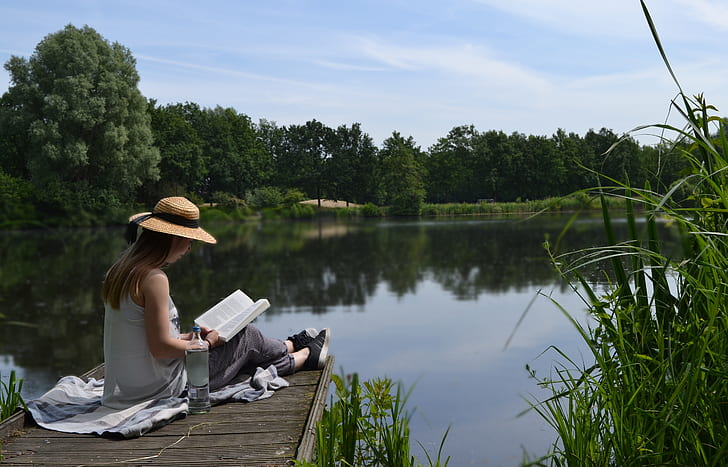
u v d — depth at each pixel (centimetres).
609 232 209
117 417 264
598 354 197
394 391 486
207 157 6194
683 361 182
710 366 178
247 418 274
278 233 3253
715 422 171
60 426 262
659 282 200
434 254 1847
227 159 6762
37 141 3653
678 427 170
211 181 6738
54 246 2420
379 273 1402
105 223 3731
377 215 6500
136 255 277
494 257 1694
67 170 3772
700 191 196
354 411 276
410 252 1941
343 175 7700
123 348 275
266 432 255
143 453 235
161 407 274
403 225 4047
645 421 184
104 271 1558
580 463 197
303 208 6300
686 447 177
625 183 204
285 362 342
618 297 203
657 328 196
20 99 3772
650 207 198
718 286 168
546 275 1286
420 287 1166
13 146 3878
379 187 7612
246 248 2216
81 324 874
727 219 187
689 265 190
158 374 281
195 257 1873
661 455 171
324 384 321
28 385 562
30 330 832
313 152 7912
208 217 5250
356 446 290
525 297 999
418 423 402
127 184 4066
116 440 249
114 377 279
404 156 6900
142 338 275
